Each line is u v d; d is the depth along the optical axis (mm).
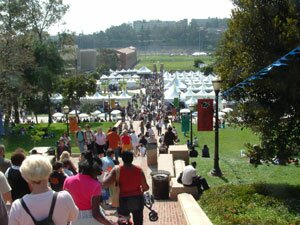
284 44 12812
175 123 52719
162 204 12773
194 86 82500
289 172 16547
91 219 5402
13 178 6555
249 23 13773
